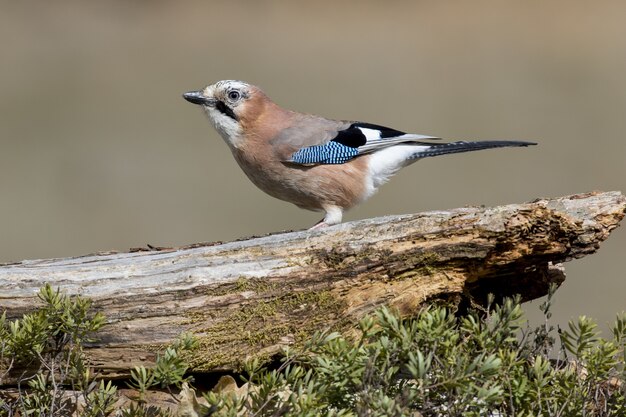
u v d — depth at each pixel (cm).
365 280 774
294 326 762
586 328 688
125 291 754
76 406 700
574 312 1541
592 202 798
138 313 750
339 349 642
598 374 688
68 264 791
